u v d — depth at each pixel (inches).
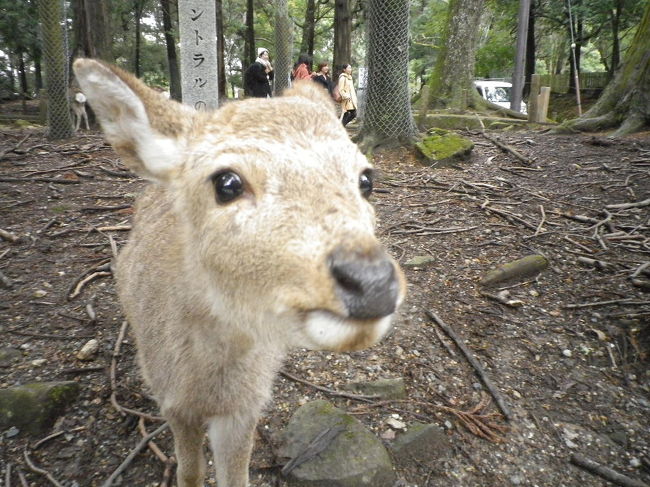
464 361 148.5
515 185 282.2
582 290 180.1
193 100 269.4
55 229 211.9
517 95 668.7
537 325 163.8
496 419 129.6
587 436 125.8
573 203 256.4
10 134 385.1
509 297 177.8
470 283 186.1
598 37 1181.1
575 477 115.6
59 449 114.7
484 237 219.8
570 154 341.1
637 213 239.1
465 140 335.3
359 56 1544.0
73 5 569.0
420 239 217.8
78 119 450.0
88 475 109.3
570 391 138.9
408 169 315.0
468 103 607.2
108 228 212.1
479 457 119.6
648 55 408.5
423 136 368.5
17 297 164.4
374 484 109.4
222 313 75.3
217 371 84.9
